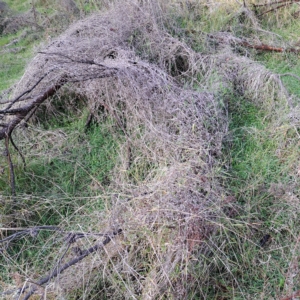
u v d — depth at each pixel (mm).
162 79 2959
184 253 1924
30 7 5891
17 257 2291
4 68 4379
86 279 2059
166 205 2098
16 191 2721
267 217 2242
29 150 3037
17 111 2754
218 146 2559
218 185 2336
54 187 2711
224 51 3473
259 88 3018
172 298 1862
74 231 2193
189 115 2705
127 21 3588
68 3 4801
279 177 2438
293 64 3441
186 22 3951
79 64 2975
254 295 1941
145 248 2086
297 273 1926
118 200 2215
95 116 3137
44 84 3258
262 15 4156
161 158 2504
